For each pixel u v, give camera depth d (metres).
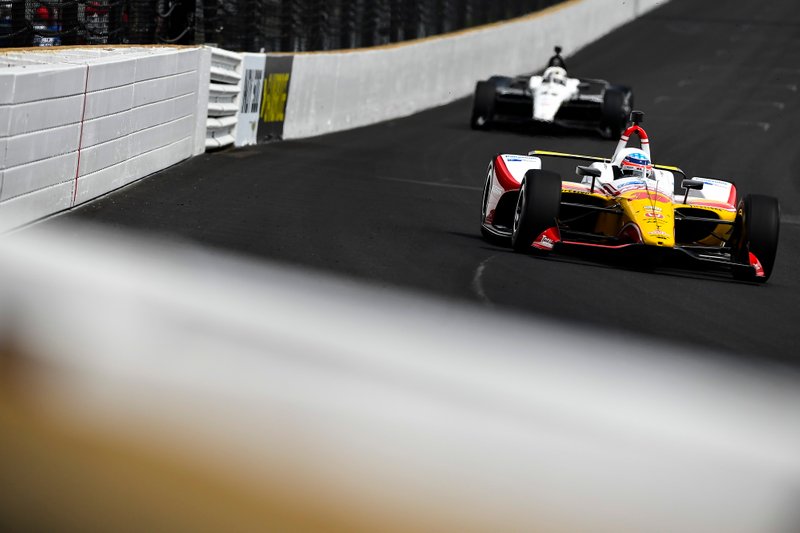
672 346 20.34
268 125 56.38
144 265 23.48
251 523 10.59
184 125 42.78
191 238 27.69
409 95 81.38
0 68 26.80
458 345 18.44
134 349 15.99
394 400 14.10
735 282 28.25
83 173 31.25
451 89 90.94
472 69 95.50
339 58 66.62
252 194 37.00
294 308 20.23
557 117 70.50
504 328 20.34
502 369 16.97
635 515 11.21
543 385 16.14
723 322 23.09
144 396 13.66
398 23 82.75
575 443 13.07
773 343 21.61
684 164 59.16
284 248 27.50
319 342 17.38
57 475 10.98
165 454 11.63
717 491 12.14
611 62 114.31
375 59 73.50
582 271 27.30
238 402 13.55
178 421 12.69
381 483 11.36
